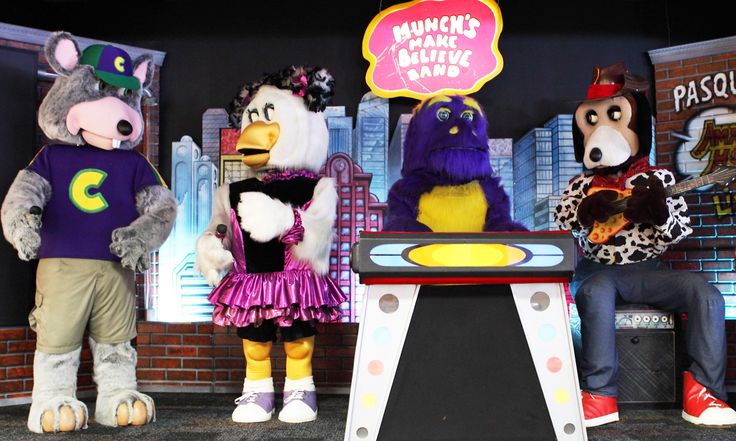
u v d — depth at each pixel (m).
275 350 3.54
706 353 2.70
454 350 2.05
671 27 3.92
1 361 3.27
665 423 2.69
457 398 2.03
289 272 2.80
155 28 3.95
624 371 2.95
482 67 3.80
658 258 3.07
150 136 3.85
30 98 3.43
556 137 3.86
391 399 2.02
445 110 2.82
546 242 2.03
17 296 3.36
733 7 3.87
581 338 2.88
